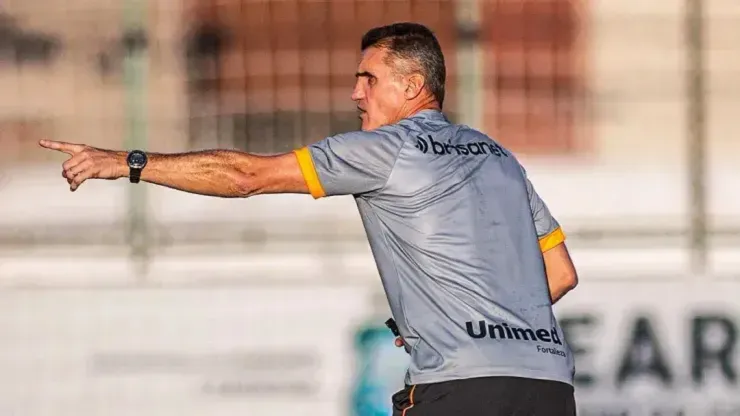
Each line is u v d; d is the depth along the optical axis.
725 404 22.48
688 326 22.66
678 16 23.91
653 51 23.91
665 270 23.30
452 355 10.70
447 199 11.13
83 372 22.77
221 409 22.62
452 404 10.63
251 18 24.05
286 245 23.45
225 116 23.97
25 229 23.67
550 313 11.23
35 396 22.70
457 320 10.83
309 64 23.94
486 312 10.88
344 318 22.81
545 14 23.92
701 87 23.80
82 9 24.23
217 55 24.03
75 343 22.81
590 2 23.94
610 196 23.62
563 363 11.00
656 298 22.72
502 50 23.86
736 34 23.84
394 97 11.96
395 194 11.09
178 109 24.08
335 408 22.56
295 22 23.98
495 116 23.81
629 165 23.72
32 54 24.25
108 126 24.11
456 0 23.91
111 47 24.19
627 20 23.92
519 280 11.14
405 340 11.24
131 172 10.81
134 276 23.44
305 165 11.02
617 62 23.91
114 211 23.73
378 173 11.11
